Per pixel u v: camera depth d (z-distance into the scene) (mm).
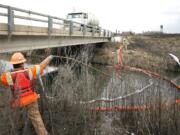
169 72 16547
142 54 21625
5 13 8172
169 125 4344
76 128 4352
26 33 9750
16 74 3756
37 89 4465
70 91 4719
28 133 3988
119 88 5309
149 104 4691
